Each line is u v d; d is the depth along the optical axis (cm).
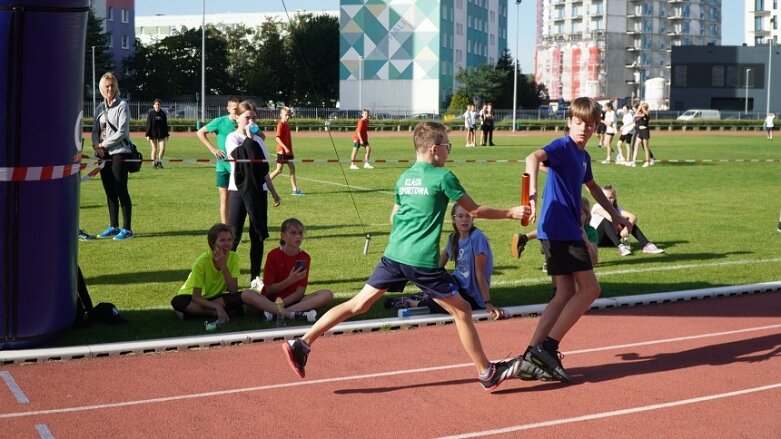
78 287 777
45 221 700
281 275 823
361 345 737
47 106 689
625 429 547
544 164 635
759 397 610
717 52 9312
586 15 14212
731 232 1395
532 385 634
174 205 1669
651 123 6481
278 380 640
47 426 545
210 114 6562
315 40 8750
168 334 755
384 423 555
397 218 604
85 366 671
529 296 920
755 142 4628
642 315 845
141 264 1088
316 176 2305
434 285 593
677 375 659
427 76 8512
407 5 8462
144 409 577
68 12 688
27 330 699
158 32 13675
